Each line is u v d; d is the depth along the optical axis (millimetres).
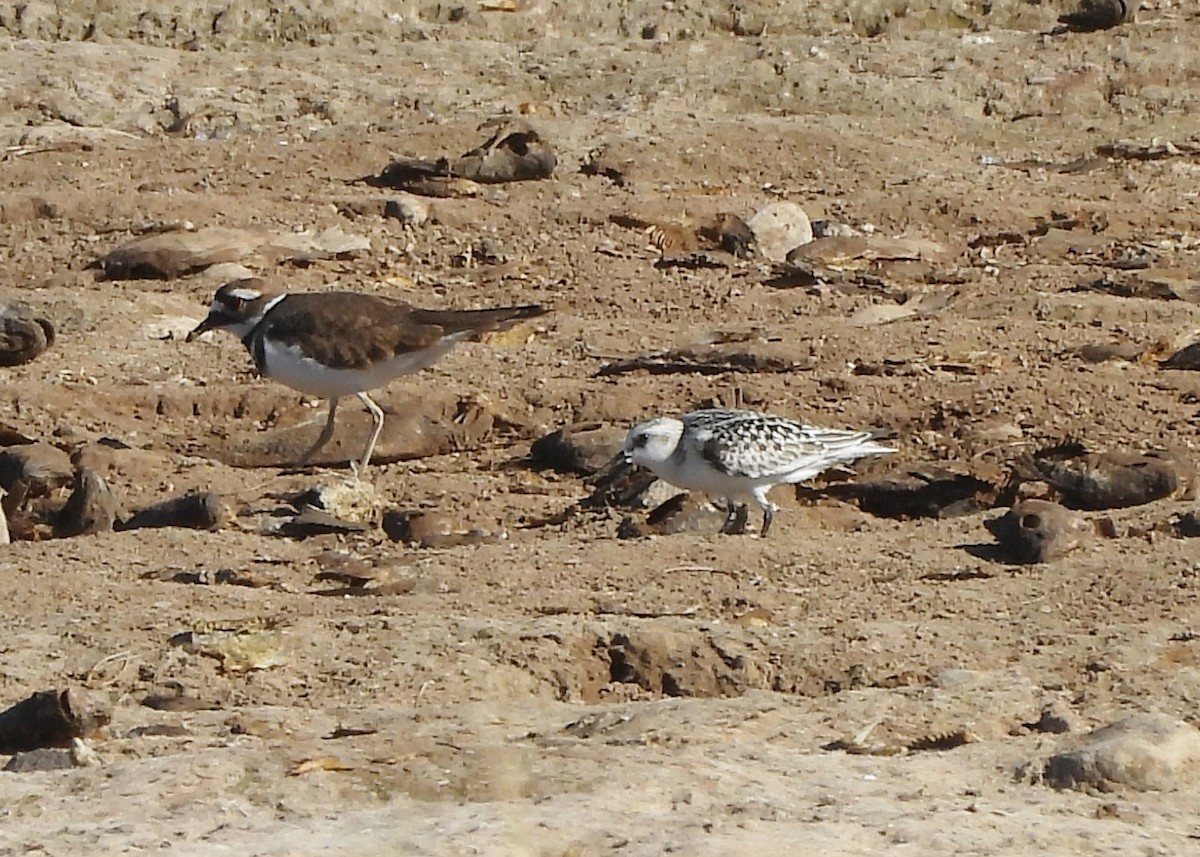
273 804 8570
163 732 9750
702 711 9984
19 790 8742
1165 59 27516
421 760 9008
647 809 8359
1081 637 11055
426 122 25703
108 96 26156
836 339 18031
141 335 18859
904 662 10828
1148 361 17422
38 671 10797
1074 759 8906
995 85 27000
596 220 22234
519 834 7902
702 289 20422
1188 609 11547
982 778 8945
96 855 7875
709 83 26891
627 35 29031
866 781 8812
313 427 16172
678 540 13391
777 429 13430
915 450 15438
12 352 17828
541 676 10859
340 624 11422
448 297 20219
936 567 12641
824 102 26656
